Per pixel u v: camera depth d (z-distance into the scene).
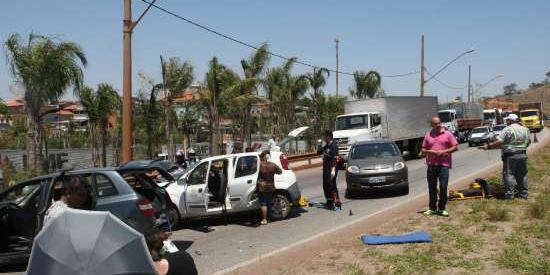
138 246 3.34
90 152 25.95
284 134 33.34
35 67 15.94
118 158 26.09
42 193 7.86
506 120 11.60
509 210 10.15
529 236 8.05
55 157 21.97
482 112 52.09
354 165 14.62
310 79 35.91
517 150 11.34
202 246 9.32
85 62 16.88
